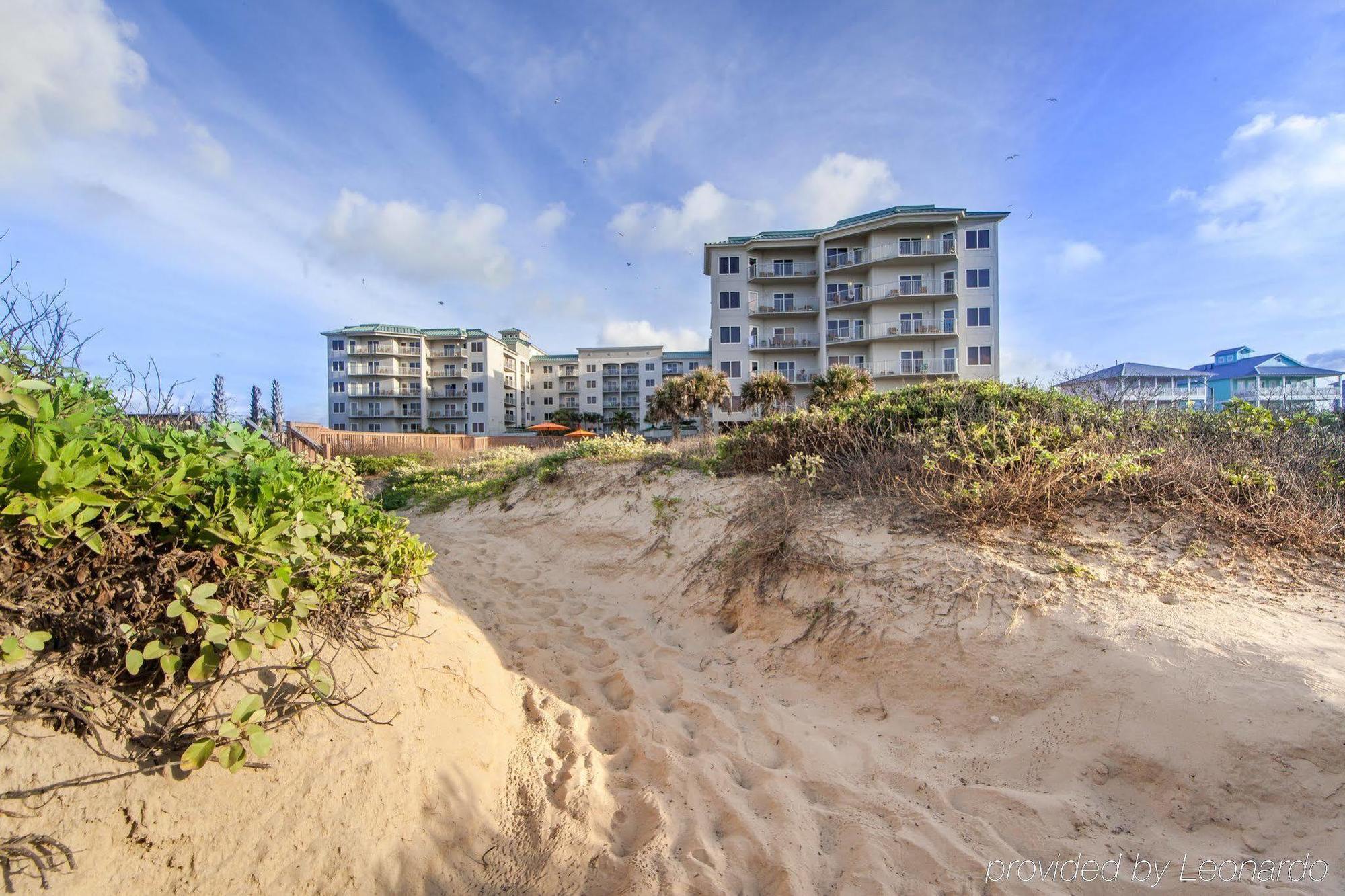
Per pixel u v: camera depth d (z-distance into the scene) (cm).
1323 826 188
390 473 1462
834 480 523
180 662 176
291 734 192
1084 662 275
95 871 138
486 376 5819
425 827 203
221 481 211
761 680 356
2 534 150
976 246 3519
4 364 182
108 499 165
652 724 311
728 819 237
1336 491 396
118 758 153
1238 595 312
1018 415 550
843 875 207
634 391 6719
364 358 5722
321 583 228
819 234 3678
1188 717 232
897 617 343
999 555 362
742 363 3803
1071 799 225
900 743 278
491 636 401
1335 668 239
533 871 205
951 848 211
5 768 133
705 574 485
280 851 168
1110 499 414
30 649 143
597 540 650
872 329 3547
